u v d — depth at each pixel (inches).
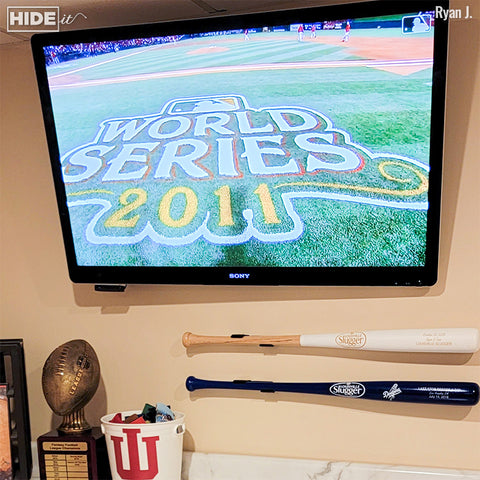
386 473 80.1
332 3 82.4
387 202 77.1
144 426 78.7
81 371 84.6
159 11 85.4
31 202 94.6
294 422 84.4
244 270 82.5
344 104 77.8
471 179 78.3
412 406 80.7
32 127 94.2
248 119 81.0
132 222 85.7
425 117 74.9
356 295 82.4
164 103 83.4
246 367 86.2
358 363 82.4
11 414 92.0
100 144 86.0
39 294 94.7
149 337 90.0
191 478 86.5
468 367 79.0
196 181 83.1
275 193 80.8
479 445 78.7
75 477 84.5
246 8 84.7
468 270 78.7
